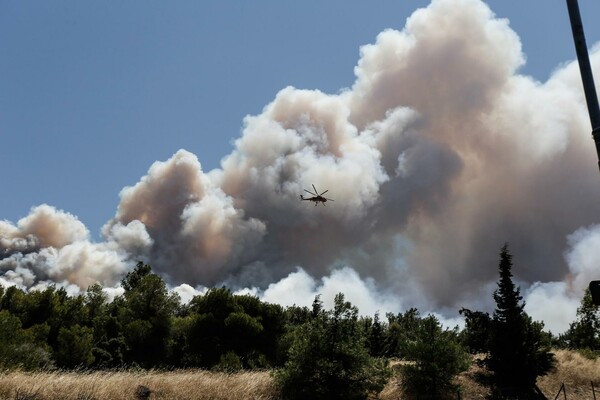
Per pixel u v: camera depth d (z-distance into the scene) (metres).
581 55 4.84
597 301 4.63
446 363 15.30
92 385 10.84
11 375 10.83
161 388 11.88
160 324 47.88
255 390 13.19
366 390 13.92
